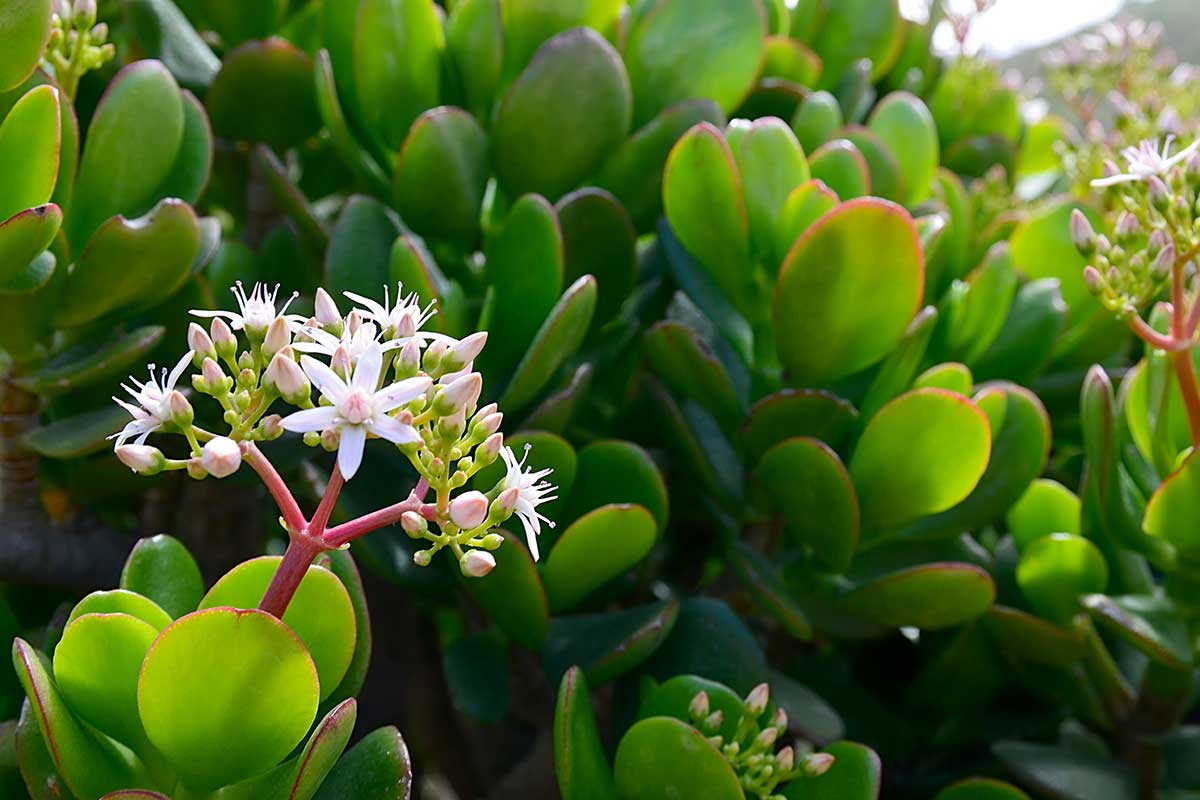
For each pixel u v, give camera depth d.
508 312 0.36
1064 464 0.46
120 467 0.36
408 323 0.28
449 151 0.37
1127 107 0.50
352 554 0.36
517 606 0.34
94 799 0.28
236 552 0.39
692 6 0.40
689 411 0.38
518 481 0.29
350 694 0.30
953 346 0.39
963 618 0.36
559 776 0.31
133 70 0.33
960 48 0.57
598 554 0.34
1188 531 0.35
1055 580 0.37
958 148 0.55
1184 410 0.37
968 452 0.35
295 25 0.44
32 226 0.30
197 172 0.35
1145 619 0.37
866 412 0.37
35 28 0.31
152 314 0.36
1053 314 0.40
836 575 0.38
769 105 0.45
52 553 0.37
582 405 0.39
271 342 0.27
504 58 0.40
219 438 0.26
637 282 0.41
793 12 0.50
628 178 0.39
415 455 0.27
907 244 0.34
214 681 0.27
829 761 0.32
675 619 0.36
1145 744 0.38
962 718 0.41
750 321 0.38
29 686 0.28
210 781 0.28
